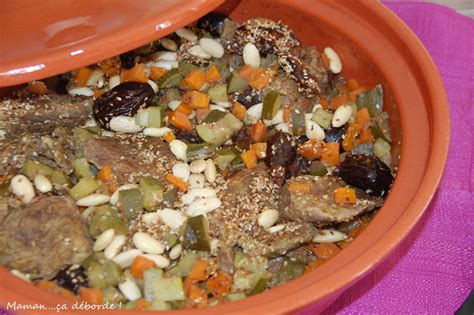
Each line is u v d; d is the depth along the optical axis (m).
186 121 0.82
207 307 0.68
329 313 0.79
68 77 0.85
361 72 0.85
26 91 0.84
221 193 0.79
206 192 0.79
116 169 0.79
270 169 0.81
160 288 0.74
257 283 0.75
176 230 0.77
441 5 0.98
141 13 0.76
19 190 0.76
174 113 0.82
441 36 0.95
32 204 0.75
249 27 0.86
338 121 0.83
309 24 0.87
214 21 0.88
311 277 0.69
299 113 0.83
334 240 0.78
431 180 0.72
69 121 0.82
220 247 0.76
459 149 0.88
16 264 0.74
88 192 0.78
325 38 0.86
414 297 0.80
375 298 0.80
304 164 0.82
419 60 0.79
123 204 0.77
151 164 0.80
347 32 0.84
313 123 0.83
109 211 0.76
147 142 0.81
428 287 0.81
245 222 0.78
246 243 0.77
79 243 0.74
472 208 0.85
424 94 0.78
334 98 0.86
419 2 0.98
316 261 0.78
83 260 0.74
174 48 0.87
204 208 0.78
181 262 0.76
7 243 0.74
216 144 0.82
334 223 0.78
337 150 0.82
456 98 0.91
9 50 0.75
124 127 0.82
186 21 0.77
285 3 0.86
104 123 0.82
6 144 0.80
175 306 0.74
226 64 0.86
